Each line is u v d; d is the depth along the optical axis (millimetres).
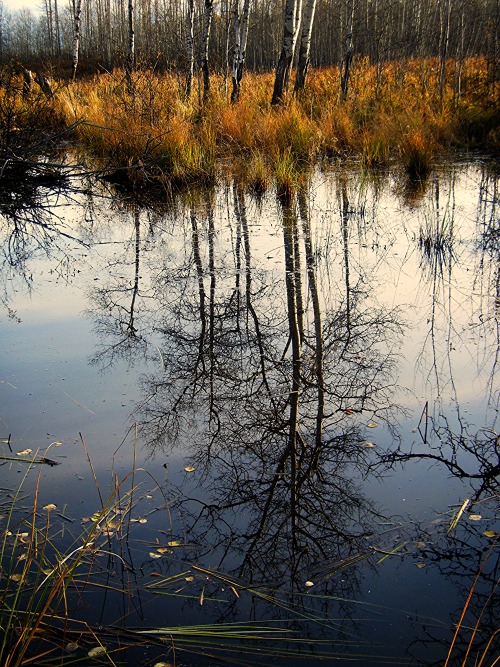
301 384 3996
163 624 2158
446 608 2227
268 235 7344
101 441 3318
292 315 5066
